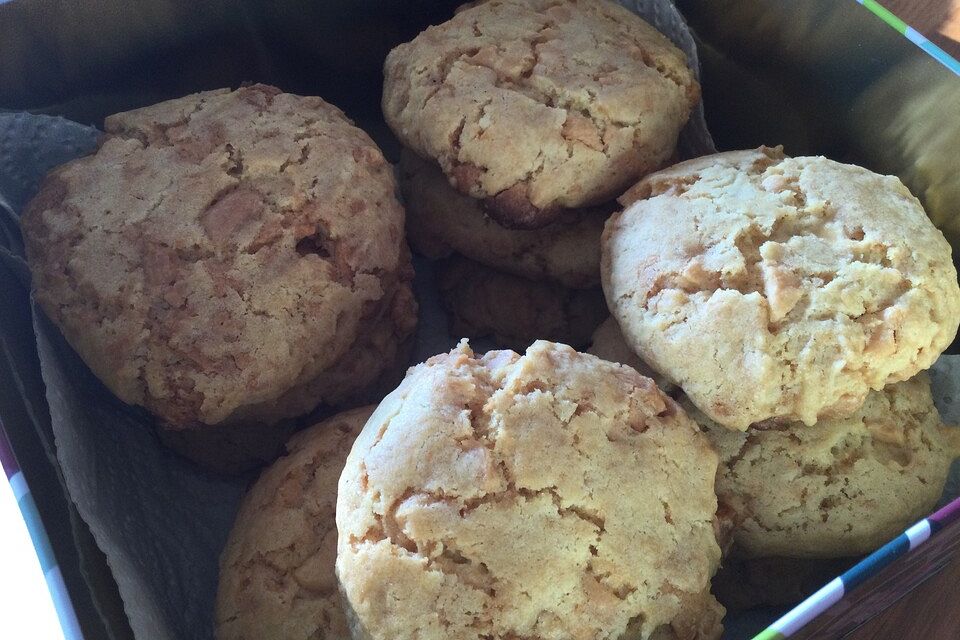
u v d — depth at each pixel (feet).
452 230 0.79
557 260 0.78
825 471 0.65
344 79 0.84
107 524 0.65
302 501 0.68
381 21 0.81
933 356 0.62
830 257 0.63
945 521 0.54
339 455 0.70
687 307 0.62
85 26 0.71
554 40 0.74
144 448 0.74
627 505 0.57
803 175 0.67
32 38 0.70
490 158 0.71
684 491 0.59
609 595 0.55
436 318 0.86
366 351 0.75
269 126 0.73
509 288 0.82
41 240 0.69
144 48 0.75
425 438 0.57
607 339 0.71
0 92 0.72
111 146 0.72
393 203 0.74
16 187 0.74
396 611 0.55
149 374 0.67
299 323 0.68
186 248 0.68
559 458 0.57
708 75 0.81
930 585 0.65
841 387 0.61
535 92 0.72
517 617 0.54
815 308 0.61
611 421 0.59
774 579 0.68
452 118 0.71
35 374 0.67
